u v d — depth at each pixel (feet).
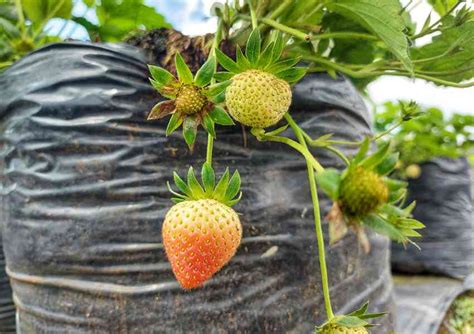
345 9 0.59
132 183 0.57
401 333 0.97
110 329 0.57
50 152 0.58
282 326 0.59
